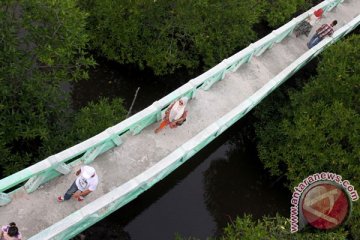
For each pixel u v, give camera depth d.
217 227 17.94
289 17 24.66
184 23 19.94
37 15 13.98
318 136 16.72
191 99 15.89
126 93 20.95
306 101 18.27
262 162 19.56
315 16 21.31
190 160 19.80
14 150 16.16
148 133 14.38
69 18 14.13
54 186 12.41
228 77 17.41
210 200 18.81
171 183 18.81
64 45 14.52
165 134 14.53
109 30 20.38
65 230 11.18
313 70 23.08
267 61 19.08
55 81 15.51
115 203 12.60
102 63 21.28
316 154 16.67
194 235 17.31
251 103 15.89
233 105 16.36
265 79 18.06
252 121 21.22
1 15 13.59
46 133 14.90
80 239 15.12
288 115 19.11
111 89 20.81
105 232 15.96
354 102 17.55
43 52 14.26
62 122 16.52
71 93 19.92
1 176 15.03
